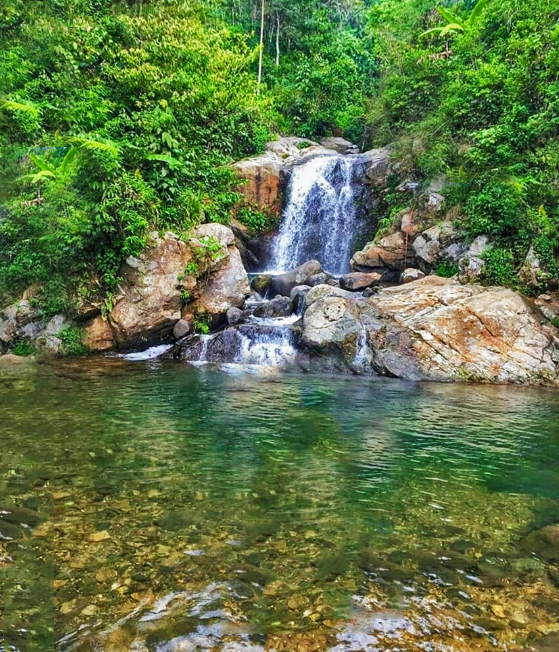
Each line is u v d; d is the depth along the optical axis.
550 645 2.25
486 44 12.98
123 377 7.48
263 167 14.58
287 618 2.41
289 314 10.28
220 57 13.01
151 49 11.59
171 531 3.17
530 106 10.08
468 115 11.81
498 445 4.97
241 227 13.95
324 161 15.05
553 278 8.88
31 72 10.11
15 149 8.50
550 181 9.12
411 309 8.82
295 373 8.07
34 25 10.09
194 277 9.96
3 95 9.17
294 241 14.48
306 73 21.20
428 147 12.45
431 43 15.70
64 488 3.67
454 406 6.36
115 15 11.88
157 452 4.54
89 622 2.31
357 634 2.31
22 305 8.54
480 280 9.48
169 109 11.36
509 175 9.52
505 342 8.09
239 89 14.03
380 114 15.59
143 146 10.76
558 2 10.27
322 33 24.67
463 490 3.93
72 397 6.23
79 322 9.06
